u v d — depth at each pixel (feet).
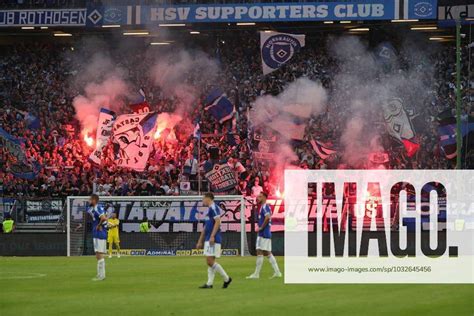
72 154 213.66
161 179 204.33
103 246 103.60
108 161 209.97
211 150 207.92
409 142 209.56
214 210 87.30
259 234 103.91
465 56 225.56
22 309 69.82
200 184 203.72
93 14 218.18
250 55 230.27
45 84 228.43
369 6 211.82
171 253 178.91
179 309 68.44
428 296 79.66
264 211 103.76
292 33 229.04
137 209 180.65
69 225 177.47
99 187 201.36
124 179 204.03
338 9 212.64
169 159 208.54
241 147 210.18
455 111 213.25
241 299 76.64
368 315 64.44
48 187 203.10
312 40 232.12
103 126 213.46
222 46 232.53
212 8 215.72
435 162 207.10
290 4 214.07
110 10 217.56
